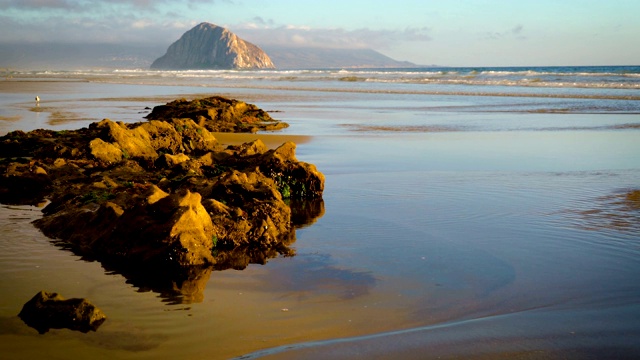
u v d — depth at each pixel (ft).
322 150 71.26
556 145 74.28
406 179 52.42
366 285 27.25
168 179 48.88
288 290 26.76
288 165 47.39
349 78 305.94
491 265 29.68
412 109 133.28
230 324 22.74
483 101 153.89
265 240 33.96
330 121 107.96
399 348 20.33
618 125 97.04
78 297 25.66
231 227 33.83
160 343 20.94
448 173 55.06
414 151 69.77
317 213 41.11
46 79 354.54
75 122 99.30
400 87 225.35
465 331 21.77
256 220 34.68
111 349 20.40
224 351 20.29
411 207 42.04
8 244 33.01
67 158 58.03
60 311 22.65
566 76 263.70
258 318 23.39
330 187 49.80
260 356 19.79
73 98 170.30
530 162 61.00
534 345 20.43
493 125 99.40
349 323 22.82
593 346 20.33
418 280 27.76
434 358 19.49
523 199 43.65
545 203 42.27
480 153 67.82
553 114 117.70
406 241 34.01
